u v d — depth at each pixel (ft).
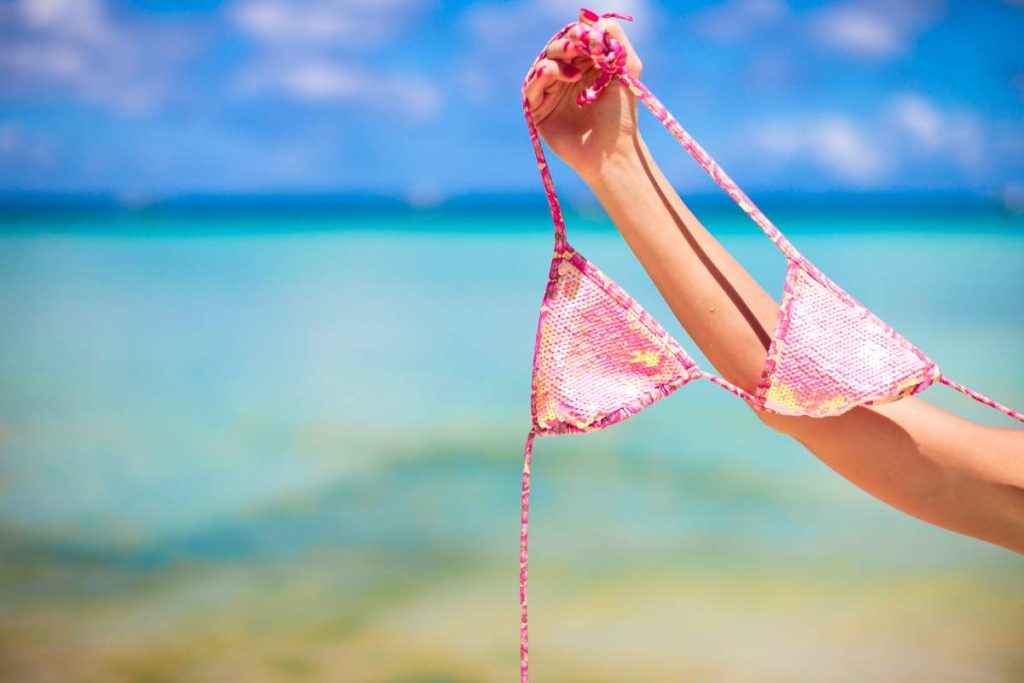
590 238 118.21
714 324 4.30
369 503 24.56
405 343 47.42
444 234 136.15
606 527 22.40
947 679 14.55
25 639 16.44
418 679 14.90
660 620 17.10
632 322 4.52
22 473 27.32
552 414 4.55
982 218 155.94
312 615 17.62
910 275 70.13
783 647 15.81
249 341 48.11
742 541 21.27
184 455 29.19
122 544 21.67
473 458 28.55
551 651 15.89
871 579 18.84
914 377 4.19
